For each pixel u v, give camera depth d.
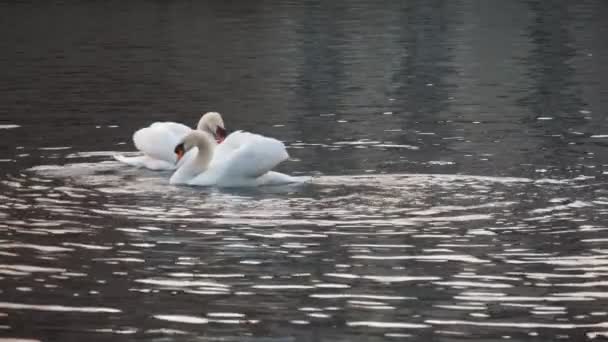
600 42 34.38
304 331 10.37
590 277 11.88
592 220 14.09
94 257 12.57
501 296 11.31
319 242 13.16
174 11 44.72
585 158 18.16
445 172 17.09
